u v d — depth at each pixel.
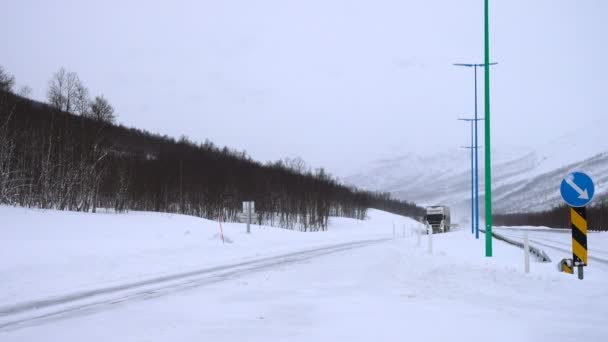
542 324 7.75
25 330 7.69
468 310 8.80
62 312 9.17
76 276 14.41
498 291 10.71
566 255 22.59
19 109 52.41
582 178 12.79
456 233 51.53
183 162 85.12
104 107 58.62
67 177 49.25
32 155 50.22
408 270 14.05
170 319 8.41
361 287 11.56
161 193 73.94
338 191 119.62
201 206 75.69
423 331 7.25
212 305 9.68
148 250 21.75
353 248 26.16
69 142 51.38
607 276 13.50
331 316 8.42
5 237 22.45
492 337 6.91
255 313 8.82
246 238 32.47
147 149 124.56
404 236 46.34
